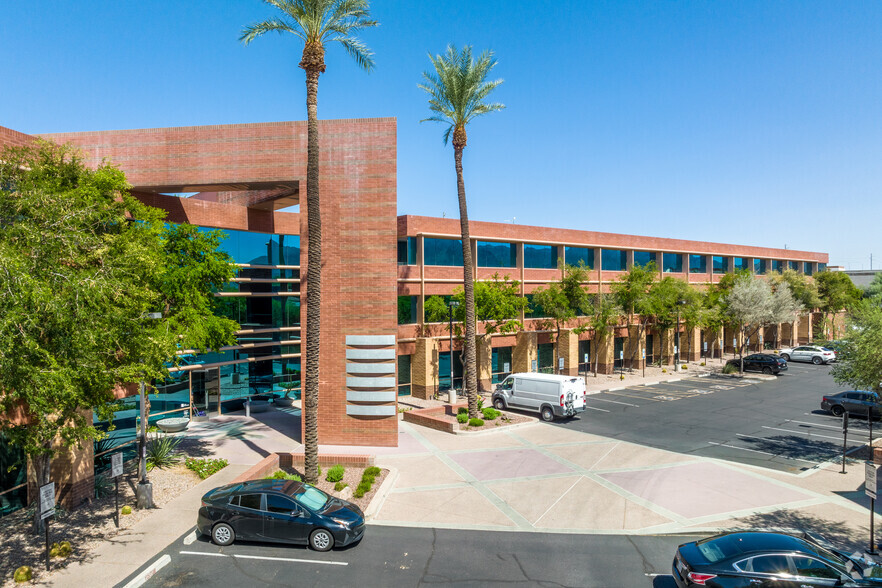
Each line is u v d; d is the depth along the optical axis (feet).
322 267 78.74
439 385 118.42
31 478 52.13
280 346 109.50
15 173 45.21
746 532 37.50
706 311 154.51
